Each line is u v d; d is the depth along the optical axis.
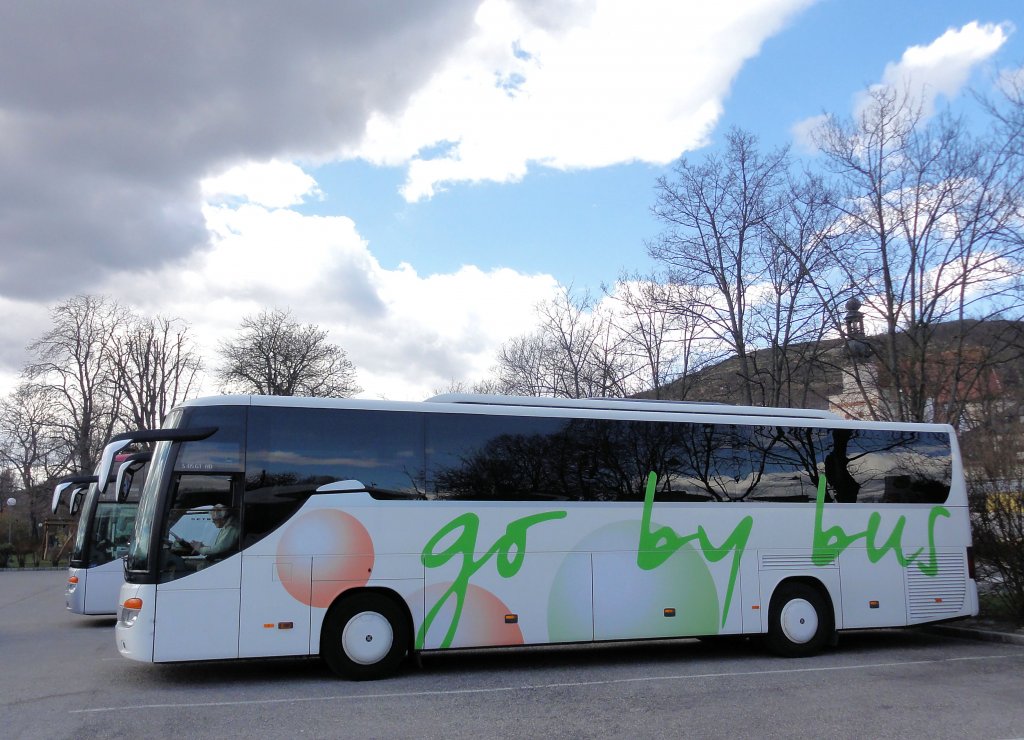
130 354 54.81
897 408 21.03
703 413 12.52
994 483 13.98
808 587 12.31
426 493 10.71
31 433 54.94
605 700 8.96
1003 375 19.47
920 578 12.85
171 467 10.04
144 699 9.10
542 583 10.96
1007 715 8.12
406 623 10.49
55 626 17.28
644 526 11.55
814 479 12.55
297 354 55.75
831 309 22.55
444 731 7.57
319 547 10.20
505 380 43.06
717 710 8.41
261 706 8.70
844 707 8.52
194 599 9.77
